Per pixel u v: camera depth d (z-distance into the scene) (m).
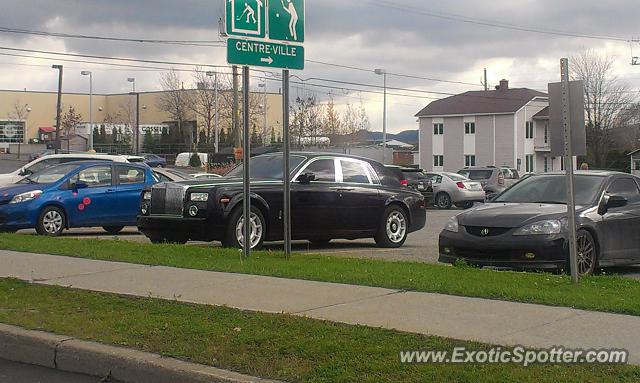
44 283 8.84
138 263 10.30
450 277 8.96
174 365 5.64
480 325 6.53
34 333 6.60
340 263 10.30
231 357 5.73
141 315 7.12
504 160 64.50
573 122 8.16
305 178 12.78
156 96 94.69
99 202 15.74
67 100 99.88
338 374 5.25
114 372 5.93
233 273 9.41
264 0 10.04
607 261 10.40
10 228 14.77
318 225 12.94
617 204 10.45
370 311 7.15
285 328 6.46
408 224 14.42
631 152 63.28
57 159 20.45
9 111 97.44
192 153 61.94
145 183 16.52
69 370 6.22
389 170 14.53
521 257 9.70
